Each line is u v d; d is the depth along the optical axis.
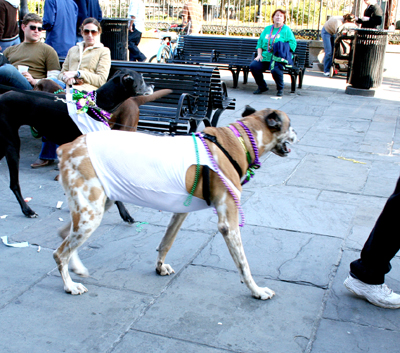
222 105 6.47
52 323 2.85
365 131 7.43
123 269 3.50
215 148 2.95
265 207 4.66
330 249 3.83
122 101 4.46
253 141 3.04
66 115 4.49
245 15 15.74
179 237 4.03
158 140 2.97
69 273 3.42
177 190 2.90
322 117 8.27
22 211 4.40
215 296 3.17
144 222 4.32
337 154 6.33
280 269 3.51
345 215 4.48
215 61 11.19
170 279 3.38
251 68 10.21
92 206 2.91
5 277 3.37
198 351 2.62
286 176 5.54
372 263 3.00
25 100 4.43
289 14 15.36
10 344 2.64
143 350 2.62
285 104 9.27
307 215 4.48
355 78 10.37
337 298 3.16
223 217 2.95
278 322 2.89
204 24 15.74
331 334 2.78
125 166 2.87
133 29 12.54
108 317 2.92
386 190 5.12
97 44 5.25
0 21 7.52
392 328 2.86
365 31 10.01
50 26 7.81
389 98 10.01
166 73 6.17
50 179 5.43
